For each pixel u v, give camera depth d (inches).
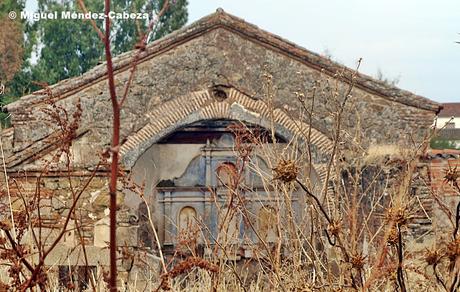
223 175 705.0
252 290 260.4
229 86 650.2
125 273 428.8
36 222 196.5
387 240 166.4
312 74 641.6
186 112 649.0
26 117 614.2
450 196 323.0
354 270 201.3
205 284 262.1
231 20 647.1
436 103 628.7
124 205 635.5
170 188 710.5
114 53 1096.2
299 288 184.1
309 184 219.9
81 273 319.3
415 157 278.8
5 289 161.9
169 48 649.0
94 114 631.8
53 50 1390.3
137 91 642.8
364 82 629.6
